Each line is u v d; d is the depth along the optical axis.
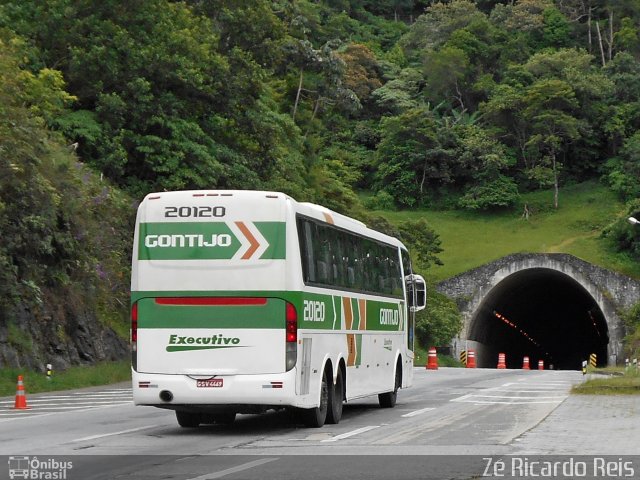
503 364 85.44
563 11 162.12
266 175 66.06
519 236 120.81
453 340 93.19
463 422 22.77
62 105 55.06
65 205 45.19
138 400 20.25
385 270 28.08
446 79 143.00
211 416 23.11
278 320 20.03
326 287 22.12
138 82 56.75
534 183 133.75
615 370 63.06
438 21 162.38
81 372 40.34
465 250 116.94
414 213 130.50
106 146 55.75
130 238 53.38
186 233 20.42
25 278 40.75
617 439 18.62
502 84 138.50
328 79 101.12
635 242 109.00
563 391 35.56
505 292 99.12
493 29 152.12
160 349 20.23
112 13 59.00
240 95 62.75
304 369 20.48
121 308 49.44
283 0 99.94
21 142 41.41
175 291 20.30
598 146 136.25
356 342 24.61
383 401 28.48
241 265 20.17
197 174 58.06
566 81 133.88
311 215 21.52
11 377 36.03
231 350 20.05
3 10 57.53
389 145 134.62
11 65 47.12
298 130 79.88
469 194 129.25
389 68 150.88
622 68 139.88
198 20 64.06
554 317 116.25
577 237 118.00
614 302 91.56
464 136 135.12
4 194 40.34
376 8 179.75
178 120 58.38
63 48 58.25
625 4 157.38
